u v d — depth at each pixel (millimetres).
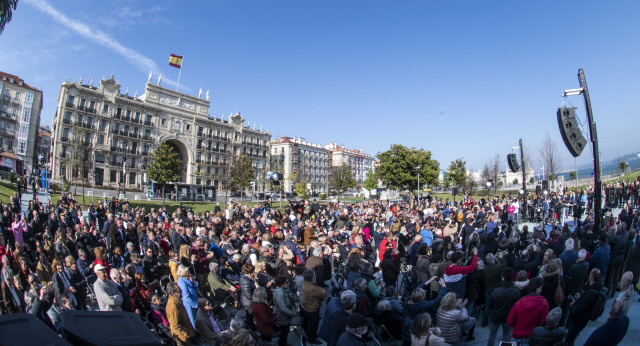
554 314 4684
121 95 63312
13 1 6980
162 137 68250
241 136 84688
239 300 8320
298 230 14398
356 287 6641
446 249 9789
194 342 7105
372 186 84812
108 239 11969
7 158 43531
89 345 1607
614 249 8461
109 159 60875
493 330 6031
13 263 8375
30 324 1587
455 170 57156
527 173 58656
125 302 6895
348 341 4406
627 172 45688
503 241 8398
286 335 6684
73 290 7027
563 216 19406
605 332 4695
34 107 64375
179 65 71375
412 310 6191
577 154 10070
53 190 39812
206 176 74812
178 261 8805
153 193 49906
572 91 9688
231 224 14352
